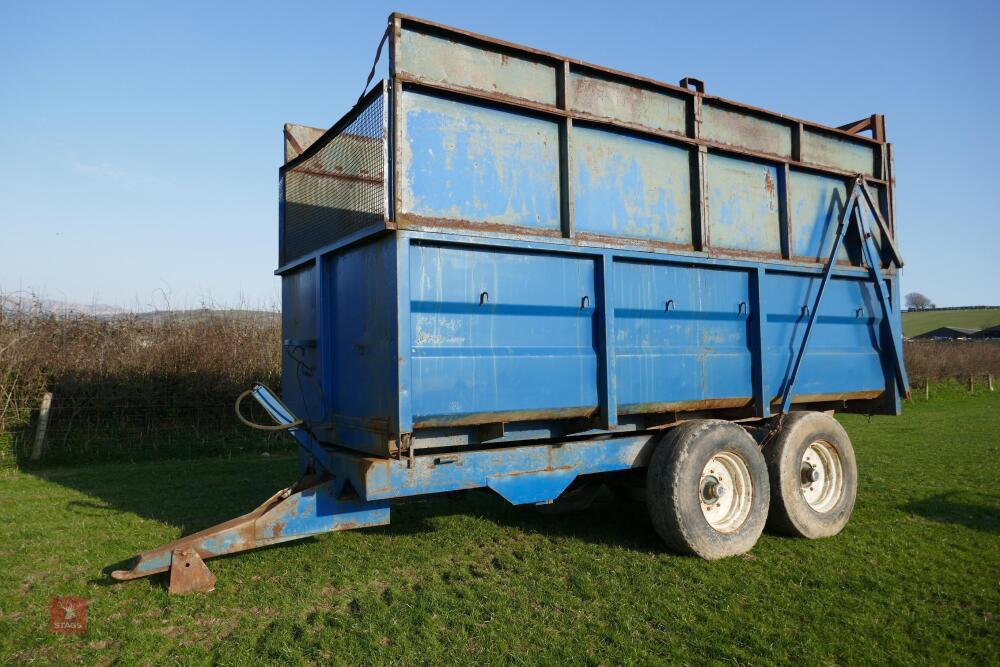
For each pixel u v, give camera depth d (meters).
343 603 4.00
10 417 9.24
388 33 3.95
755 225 5.75
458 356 4.05
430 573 4.56
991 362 28.78
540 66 4.55
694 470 4.89
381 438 4.04
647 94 5.11
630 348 4.86
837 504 5.82
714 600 4.10
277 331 12.04
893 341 6.71
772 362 5.73
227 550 4.09
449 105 4.13
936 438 12.25
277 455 10.26
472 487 4.20
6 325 9.59
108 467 9.00
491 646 3.44
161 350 10.72
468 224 4.14
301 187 5.55
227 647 3.37
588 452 4.76
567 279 4.54
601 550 5.11
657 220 5.08
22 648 3.41
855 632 3.66
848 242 6.54
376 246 4.14
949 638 3.64
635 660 3.30
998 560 4.96
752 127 5.80
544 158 4.52
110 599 3.96
